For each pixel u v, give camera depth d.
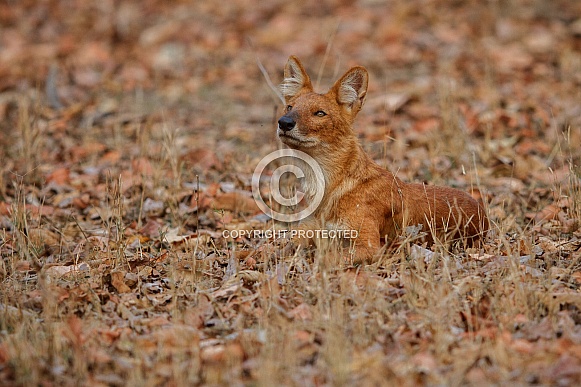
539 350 7.55
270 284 8.84
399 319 8.20
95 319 8.46
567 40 20.42
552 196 12.21
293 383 7.21
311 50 20.89
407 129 15.64
